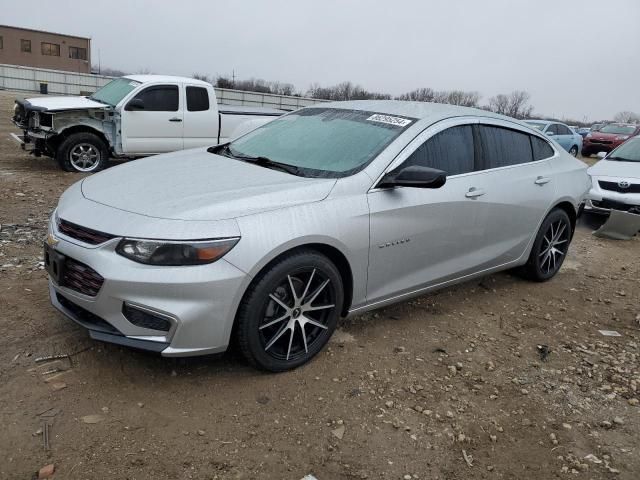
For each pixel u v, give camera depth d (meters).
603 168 8.66
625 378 3.71
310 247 3.28
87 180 3.68
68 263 3.04
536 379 3.61
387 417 3.05
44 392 2.94
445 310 4.55
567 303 5.01
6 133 14.05
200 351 2.94
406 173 3.47
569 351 4.05
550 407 3.31
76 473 2.43
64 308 3.16
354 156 3.74
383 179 3.60
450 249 4.13
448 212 3.99
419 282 3.99
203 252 2.83
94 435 2.67
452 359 3.76
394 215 3.62
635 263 6.55
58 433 2.65
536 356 3.93
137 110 9.87
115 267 2.80
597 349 4.12
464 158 4.23
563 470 2.78
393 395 3.25
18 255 4.89
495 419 3.14
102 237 2.90
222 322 2.93
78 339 3.47
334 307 3.46
